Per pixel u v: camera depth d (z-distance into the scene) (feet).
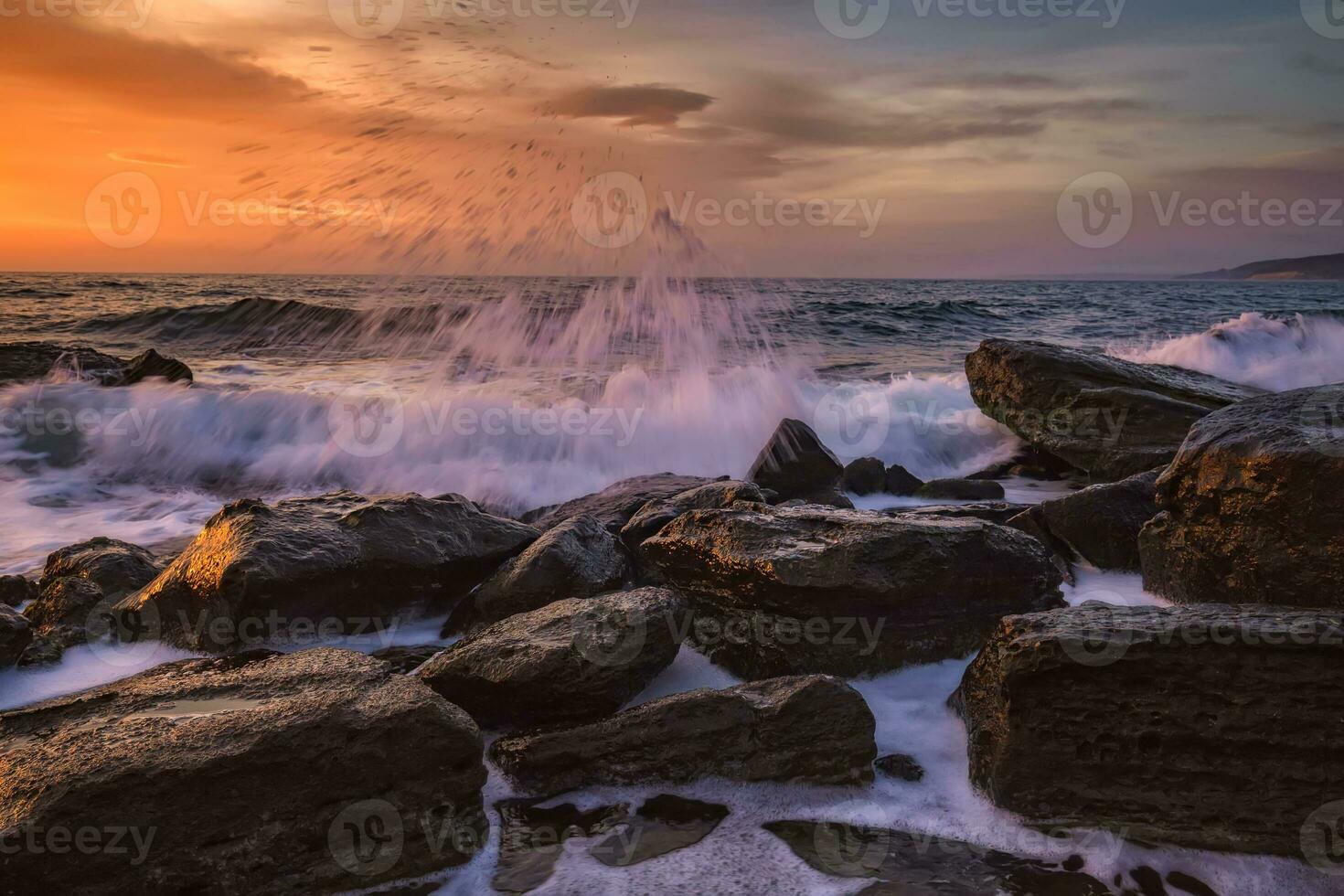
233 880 8.68
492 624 13.43
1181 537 14.80
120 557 16.88
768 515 14.98
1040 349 30.89
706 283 45.19
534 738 11.07
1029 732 10.00
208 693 10.62
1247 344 50.34
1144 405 27.58
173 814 8.63
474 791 9.73
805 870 9.18
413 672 13.21
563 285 46.16
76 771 8.72
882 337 69.92
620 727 10.93
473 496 26.25
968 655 13.65
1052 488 27.48
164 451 30.19
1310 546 12.46
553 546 15.37
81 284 137.49
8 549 21.80
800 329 73.72
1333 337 50.83
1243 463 13.43
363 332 59.00
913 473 30.50
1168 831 9.54
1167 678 9.80
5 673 13.26
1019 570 13.91
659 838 9.77
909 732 11.80
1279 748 9.46
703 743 10.74
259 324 63.77
